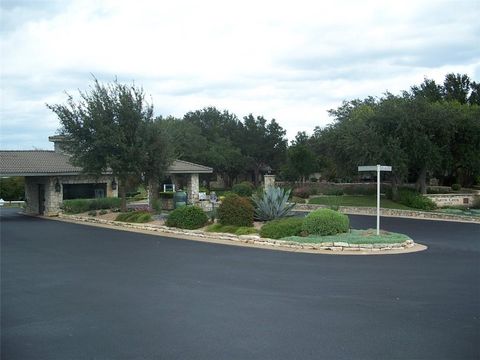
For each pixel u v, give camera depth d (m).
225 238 17.98
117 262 13.02
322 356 5.93
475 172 35.25
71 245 16.61
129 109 25.30
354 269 11.82
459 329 6.96
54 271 11.76
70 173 30.94
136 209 27.30
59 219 28.59
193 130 61.78
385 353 6.02
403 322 7.32
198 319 7.57
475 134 33.38
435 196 34.00
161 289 9.70
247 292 9.39
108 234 20.06
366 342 6.42
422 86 54.78
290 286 9.91
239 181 71.69
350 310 8.02
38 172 29.98
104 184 33.88
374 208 31.11
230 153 61.16
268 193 20.56
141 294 9.28
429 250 15.20
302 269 11.87
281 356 5.93
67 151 26.38
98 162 25.58
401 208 31.83
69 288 9.87
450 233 20.25
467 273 11.20
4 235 19.84
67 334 6.89
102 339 6.65
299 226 17.06
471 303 8.42
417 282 10.20
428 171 35.66
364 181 50.59
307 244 15.47
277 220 18.02
